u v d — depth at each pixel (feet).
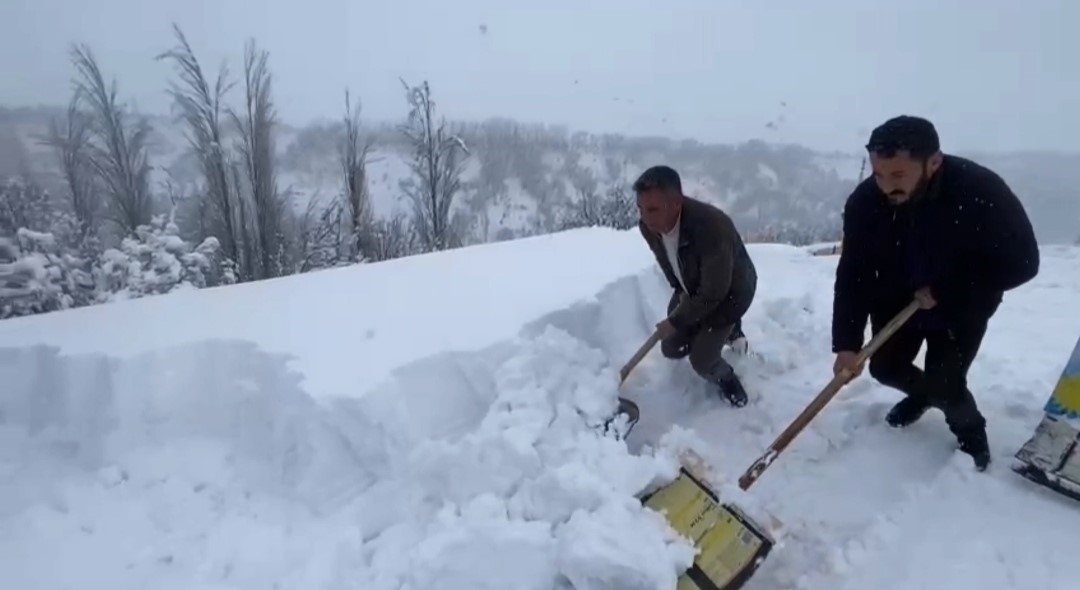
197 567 8.02
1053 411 9.55
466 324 10.99
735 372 12.97
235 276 39.01
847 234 9.84
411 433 9.09
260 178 45.44
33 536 8.41
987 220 8.64
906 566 8.43
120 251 28.14
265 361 9.95
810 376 13.12
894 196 8.63
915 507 9.41
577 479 8.07
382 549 8.09
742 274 11.30
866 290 10.05
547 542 7.52
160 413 9.97
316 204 48.08
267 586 7.77
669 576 7.24
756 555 7.80
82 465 9.71
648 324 13.56
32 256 26.76
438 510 8.45
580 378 10.28
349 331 10.78
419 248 49.73
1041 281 20.01
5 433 10.05
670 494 8.57
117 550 8.24
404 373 9.57
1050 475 9.34
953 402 9.82
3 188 41.14
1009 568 8.20
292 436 9.14
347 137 48.83
